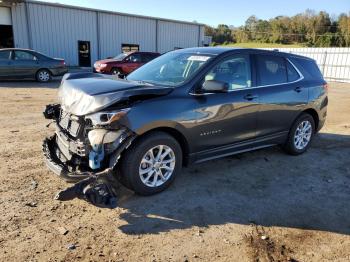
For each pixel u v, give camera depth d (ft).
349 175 17.24
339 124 29.30
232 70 15.96
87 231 11.36
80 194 11.44
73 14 79.87
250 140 16.89
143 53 62.75
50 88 46.42
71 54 81.56
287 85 18.31
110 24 86.79
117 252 10.37
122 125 12.26
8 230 11.17
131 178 13.07
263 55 17.57
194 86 14.37
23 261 9.78
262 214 12.96
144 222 12.03
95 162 12.21
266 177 16.46
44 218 11.98
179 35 102.94
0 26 71.82
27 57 51.85
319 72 21.04
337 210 13.56
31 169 15.96
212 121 14.79
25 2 72.49
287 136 19.06
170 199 13.73
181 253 10.46
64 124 13.99
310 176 16.87
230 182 15.66
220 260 10.23
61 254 10.16
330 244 11.30
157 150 13.64
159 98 13.37
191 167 17.17
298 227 12.20
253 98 16.35
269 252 10.72
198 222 12.19
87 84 13.62
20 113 28.48
